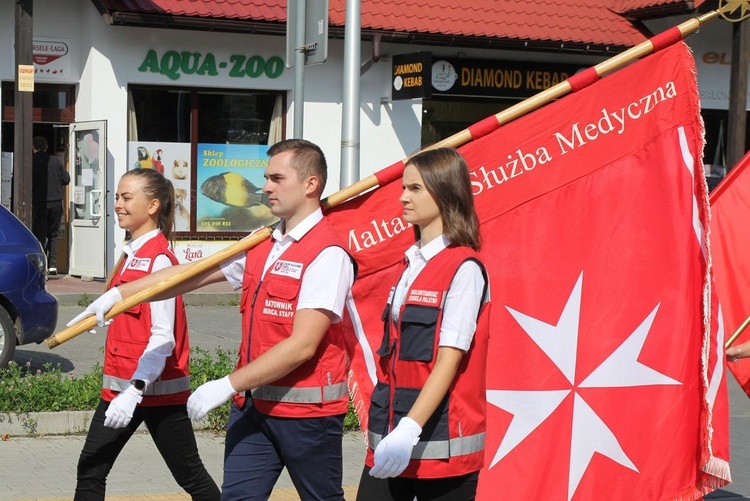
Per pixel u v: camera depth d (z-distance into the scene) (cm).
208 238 2339
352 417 1066
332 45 2405
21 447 963
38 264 1262
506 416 629
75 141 2202
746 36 2356
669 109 648
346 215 617
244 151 2377
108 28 2188
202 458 941
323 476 546
